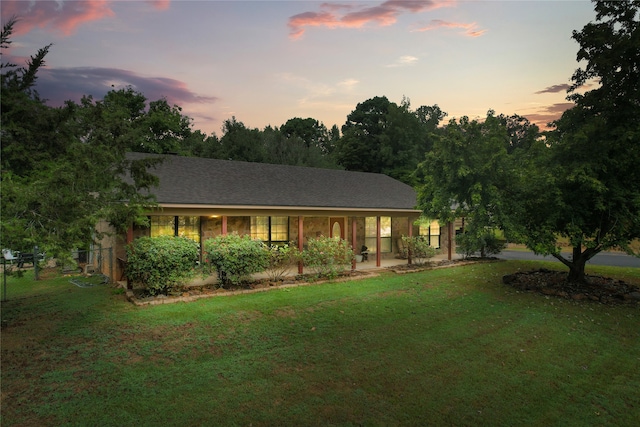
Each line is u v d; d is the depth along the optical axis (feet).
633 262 57.00
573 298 33.42
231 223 44.32
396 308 29.12
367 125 146.92
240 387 15.60
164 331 22.30
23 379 15.94
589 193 32.22
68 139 23.38
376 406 14.29
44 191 19.60
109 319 24.38
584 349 21.20
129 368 17.19
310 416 13.47
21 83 21.63
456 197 39.45
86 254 54.08
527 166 36.04
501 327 24.86
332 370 17.52
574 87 37.04
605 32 33.35
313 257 39.27
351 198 49.93
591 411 14.47
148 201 29.32
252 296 31.50
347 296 32.55
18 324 23.47
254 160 108.06
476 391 15.76
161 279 29.50
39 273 44.42
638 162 30.96
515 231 33.65
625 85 33.27
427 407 14.33
